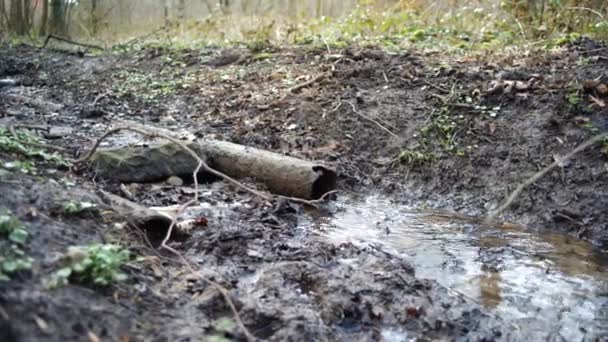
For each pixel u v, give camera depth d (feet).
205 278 4.27
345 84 9.32
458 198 7.01
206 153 6.97
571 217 6.26
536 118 7.52
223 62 12.44
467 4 14.19
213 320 3.81
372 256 5.11
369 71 9.57
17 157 5.76
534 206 6.54
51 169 5.84
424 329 4.10
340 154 7.87
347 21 13.98
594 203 6.31
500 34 11.60
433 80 8.89
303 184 6.48
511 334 4.13
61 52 16.62
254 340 3.65
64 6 22.81
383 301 4.36
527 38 11.23
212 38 16.20
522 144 7.28
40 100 10.77
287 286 4.44
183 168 6.70
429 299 4.44
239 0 21.71
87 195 4.95
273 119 8.80
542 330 4.21
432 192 7.19
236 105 9.61
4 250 3.64
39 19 25.50
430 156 7.56
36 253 3.76
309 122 8.54
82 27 21.86
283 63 11.25
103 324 3.32
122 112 10.11
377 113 8.45
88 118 9.57
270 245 5.20
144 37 17.63
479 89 8.30
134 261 4.21
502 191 6.86
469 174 7.22
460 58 9.77
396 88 8.93
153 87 11.57
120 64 13.85
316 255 5.07
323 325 3.97
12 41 19.69
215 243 5.00
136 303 3.68
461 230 6.20
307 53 11.42
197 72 12.08
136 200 5.86
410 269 4.99
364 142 8.09
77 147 7.13
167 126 9.10
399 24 13.35
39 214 4.26
